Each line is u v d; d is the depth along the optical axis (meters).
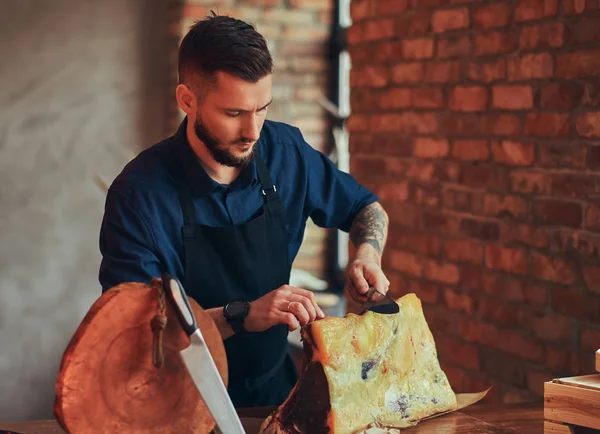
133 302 1.37
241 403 2.16
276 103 4.73
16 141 4.73
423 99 3.15
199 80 1.77
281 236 2.10
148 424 1.39
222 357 1.47
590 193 2.45
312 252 4.84
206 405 1.38
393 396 1.79
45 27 4.69
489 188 2.85
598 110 2.41
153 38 4.82
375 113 3.45
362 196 2.29
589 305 2.47
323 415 1.65
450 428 1.79
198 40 1.76
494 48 2.79
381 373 1.77
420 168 3.19
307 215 2.25
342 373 1.68
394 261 3.39
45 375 4.88
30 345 4.84
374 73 3.44
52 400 4.86
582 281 2.50
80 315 4.90
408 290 3.31
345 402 1.67
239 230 2.01
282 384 2.25
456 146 2.99
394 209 3.37
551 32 2.56
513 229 2.75
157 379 1.40
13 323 4.81
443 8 3.02
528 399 2.72
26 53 4.68
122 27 4.78
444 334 3.11
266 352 2.14
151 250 1.90
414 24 3.17
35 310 4.84
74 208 4.84
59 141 4.78
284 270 2.13
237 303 1.73
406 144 3.26
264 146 2.14
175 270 1.96
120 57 4.80
